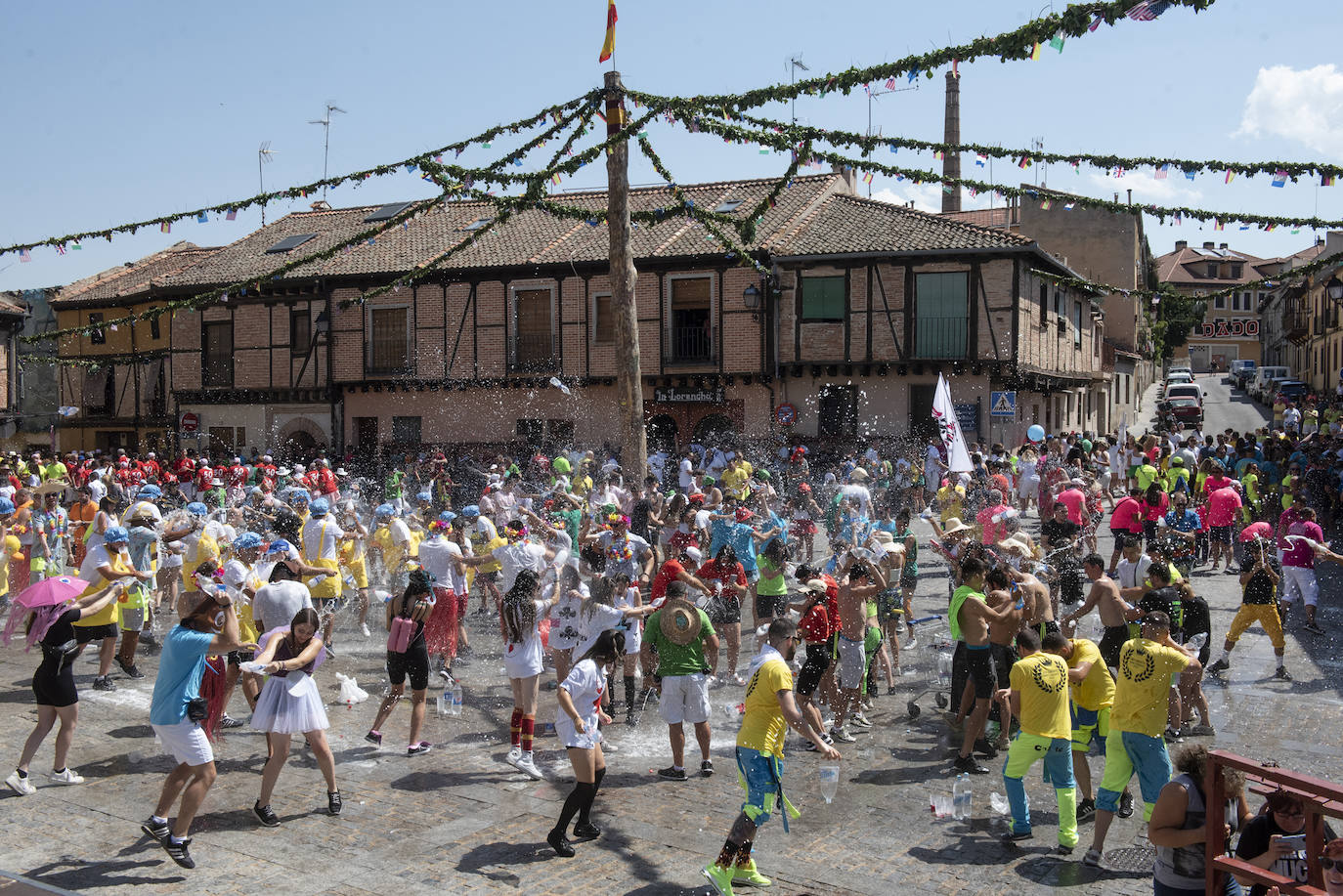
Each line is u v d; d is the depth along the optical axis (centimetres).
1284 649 1174
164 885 616
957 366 2598
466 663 1166
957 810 730
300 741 895
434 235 3262
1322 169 950
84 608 791
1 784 786
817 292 2725
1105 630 888
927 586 1545
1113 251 3806
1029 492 2205
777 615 1070
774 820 718
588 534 980
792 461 2098
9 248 1512
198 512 1173
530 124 1395
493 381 3030
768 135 1213
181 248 4231
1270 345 6512
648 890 611
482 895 604
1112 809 644
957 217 4181
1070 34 820
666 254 2808
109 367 3700
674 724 800
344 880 623
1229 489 1630
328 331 3212
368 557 1538
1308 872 439
